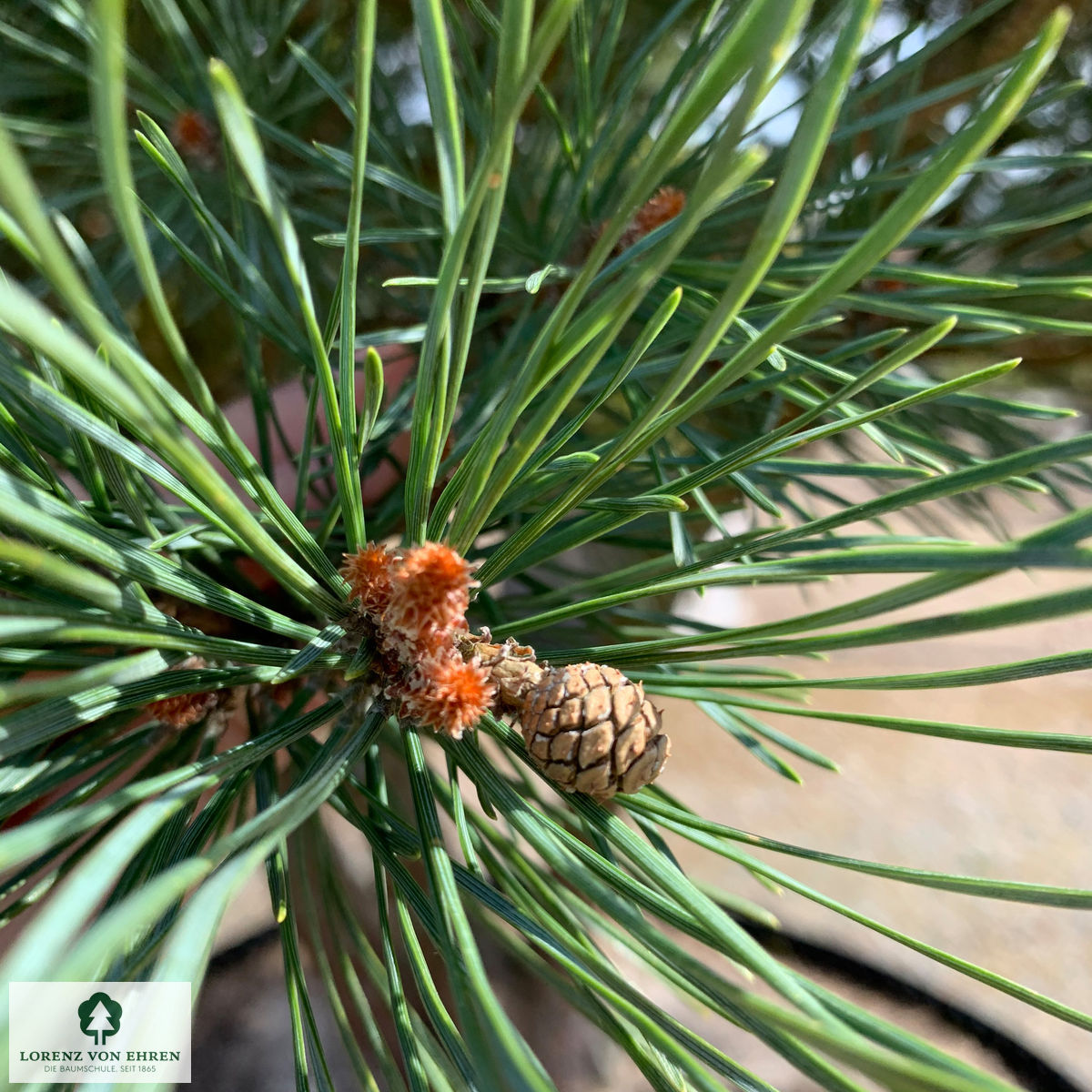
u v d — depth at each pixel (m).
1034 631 0.41
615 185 0.14
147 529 0.09
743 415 0.18
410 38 0.20
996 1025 0.24
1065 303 0.16
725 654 0.09
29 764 0.10
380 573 0.09
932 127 0.20
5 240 0.18
